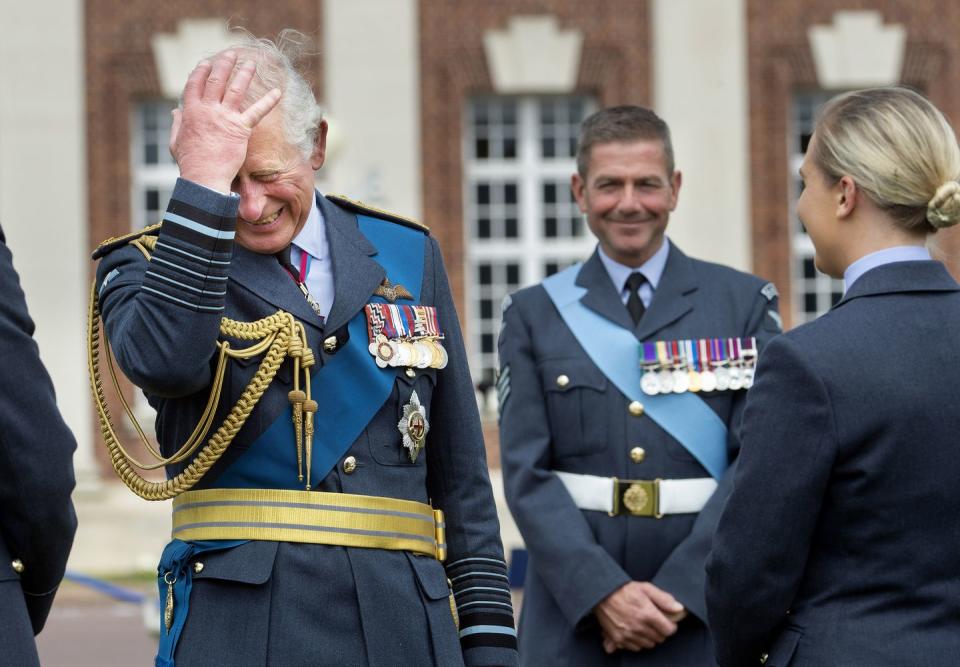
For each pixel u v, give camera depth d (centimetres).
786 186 6938
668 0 6925
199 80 1187
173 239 1149
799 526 1166
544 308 1928
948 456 1155
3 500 1151
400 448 1253
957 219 1197
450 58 6875
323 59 6825
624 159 1872
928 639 1143
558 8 6931
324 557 1202
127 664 4141
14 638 1141
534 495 1834
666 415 1841
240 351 1203
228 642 1179
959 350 1178
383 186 6825
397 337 1262
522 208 7044
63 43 6769
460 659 1238
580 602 1762
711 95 6919
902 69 7019
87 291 6725
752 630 1196
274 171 1204
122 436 5994
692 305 1886
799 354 1175
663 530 1817
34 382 1151
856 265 1225
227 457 1217
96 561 6356
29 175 6725
